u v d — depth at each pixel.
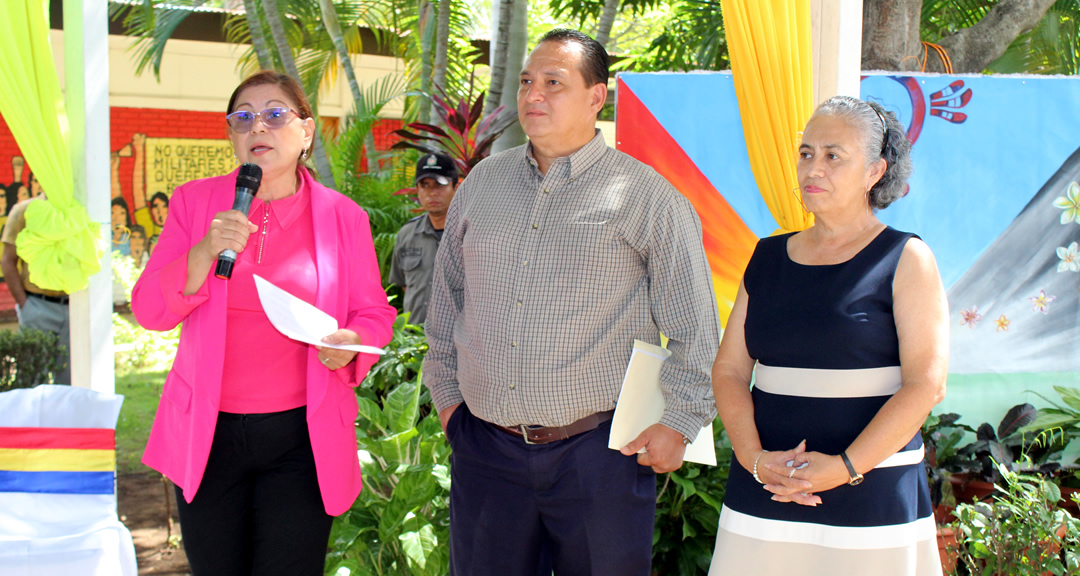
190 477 1.93
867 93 3.29
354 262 2.17
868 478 1.75
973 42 5.40
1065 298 3.36
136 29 8.39
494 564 2.15
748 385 1.98
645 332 2.13
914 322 1.72
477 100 5.47
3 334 4.38
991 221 3.33
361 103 8.38
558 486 2.06
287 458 2.05
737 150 3.31
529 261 2.05
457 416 2.23
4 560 1.99
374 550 2.71
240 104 2.01
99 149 2.90
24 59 2.69
